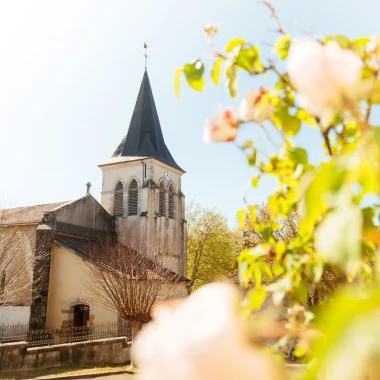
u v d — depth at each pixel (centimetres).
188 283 2736
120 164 3950
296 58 99
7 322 2533
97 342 1888
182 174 4350
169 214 4041
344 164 88
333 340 58
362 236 118
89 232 3353
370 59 170
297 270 201
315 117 177
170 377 68
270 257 224
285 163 227
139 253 2650
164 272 2469
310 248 205
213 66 219
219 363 66
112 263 2336
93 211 3459
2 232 2531
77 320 2708
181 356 67
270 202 236
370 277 150
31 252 2662
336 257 73
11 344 1609
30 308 2505
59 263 2731
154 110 4472
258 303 165
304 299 192
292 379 74
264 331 75
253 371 66
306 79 97
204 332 68
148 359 72
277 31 204
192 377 66
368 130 95
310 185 90
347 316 57
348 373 54
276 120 201
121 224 3734
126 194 3828
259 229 252
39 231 2664
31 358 1656
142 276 2108
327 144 179
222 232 4575
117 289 2066
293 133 198
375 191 89
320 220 146
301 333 125
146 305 1989
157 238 3400
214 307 71
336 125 167
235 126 184
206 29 219
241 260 219
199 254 4550
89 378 1580
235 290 76
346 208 79
